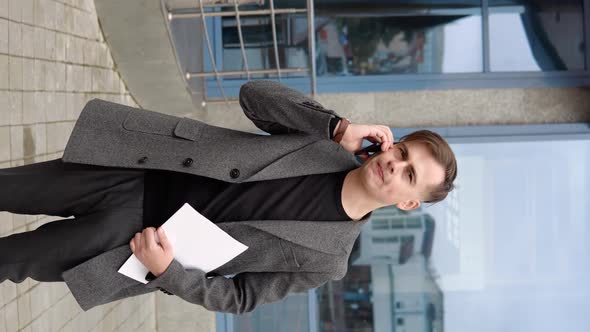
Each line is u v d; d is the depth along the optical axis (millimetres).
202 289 2148
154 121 2271
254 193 2184
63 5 3611
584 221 4973
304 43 4992
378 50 5023
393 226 5074
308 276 2250
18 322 3117
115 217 2133
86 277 2084
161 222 2156
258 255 2199
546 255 5012
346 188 2223
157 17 3785
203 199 2172
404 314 5117
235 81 4980
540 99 4977
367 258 5117
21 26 3154
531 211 4992
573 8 4941
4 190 2191
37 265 2125
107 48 4176
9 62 3039
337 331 5188
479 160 4980
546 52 4969
